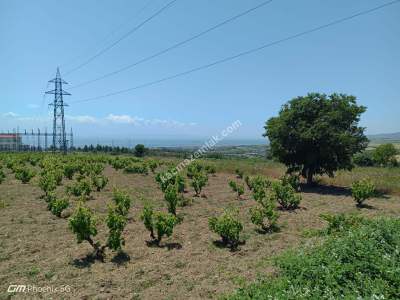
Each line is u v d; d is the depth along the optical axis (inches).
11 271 318.7
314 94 813.2
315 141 780.6
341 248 286.8
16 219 507.8
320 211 590.6
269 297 224.4
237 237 405.7
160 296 274.1
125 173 1158.3
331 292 222.5
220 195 760.3
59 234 439.2
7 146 3580.2
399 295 222.1
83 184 681.6
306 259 278.8
